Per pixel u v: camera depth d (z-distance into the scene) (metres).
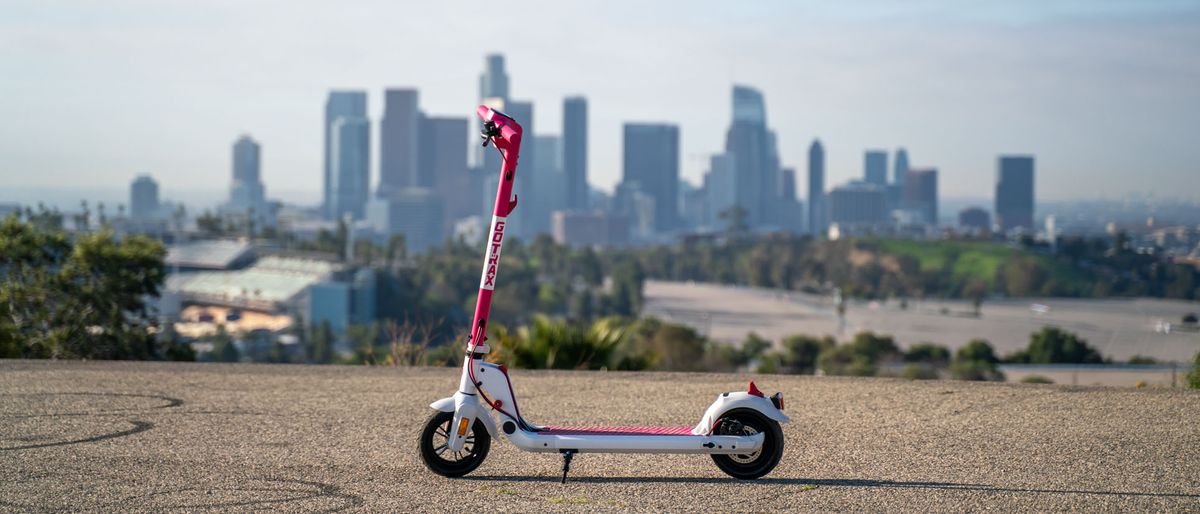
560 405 9.86
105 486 6.48
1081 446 7.82
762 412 6.73
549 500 6.21
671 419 9.16
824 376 11.91
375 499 6.21
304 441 7.97
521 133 6.64
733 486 6.59
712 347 110.25
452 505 6.08
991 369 70.56
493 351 14.25
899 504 6.12
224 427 8.52
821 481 6.73
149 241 24.55
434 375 11.84
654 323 75.88
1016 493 6.39
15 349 21.28
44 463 7.12
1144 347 116.44
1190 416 9.03
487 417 6.85
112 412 9.18
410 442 7.96
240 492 6.36
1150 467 7.11
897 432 8.43
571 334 14.70
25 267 22.69
